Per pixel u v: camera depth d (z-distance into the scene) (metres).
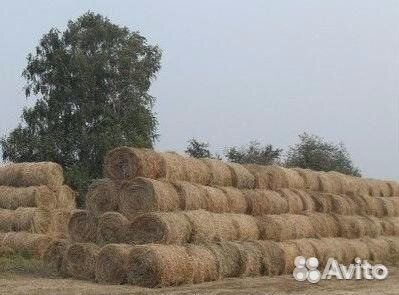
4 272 18.64
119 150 17.56
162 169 17.72
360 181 26.05
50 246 19.28
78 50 41.69
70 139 41.12
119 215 17.20
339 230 23.02
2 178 24.94
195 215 17.31
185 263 16.06
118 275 16.30
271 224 19.61
